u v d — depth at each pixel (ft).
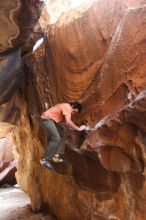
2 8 20.26
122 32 19.25
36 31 26.22
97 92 20.24
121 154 18.43
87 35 22.16
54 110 21.01
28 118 32.19
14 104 34.42
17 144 39.91
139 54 17.90
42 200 32.14
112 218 20.51
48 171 29.58
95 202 21.91
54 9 27.30
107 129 18.29
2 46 24.71
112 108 18.93
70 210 25.41
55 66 25.32
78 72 22.54
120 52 19.04
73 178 24.21
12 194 45.80
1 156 52.54
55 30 25.46
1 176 52.37
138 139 17.17
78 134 21.09
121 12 19.93
